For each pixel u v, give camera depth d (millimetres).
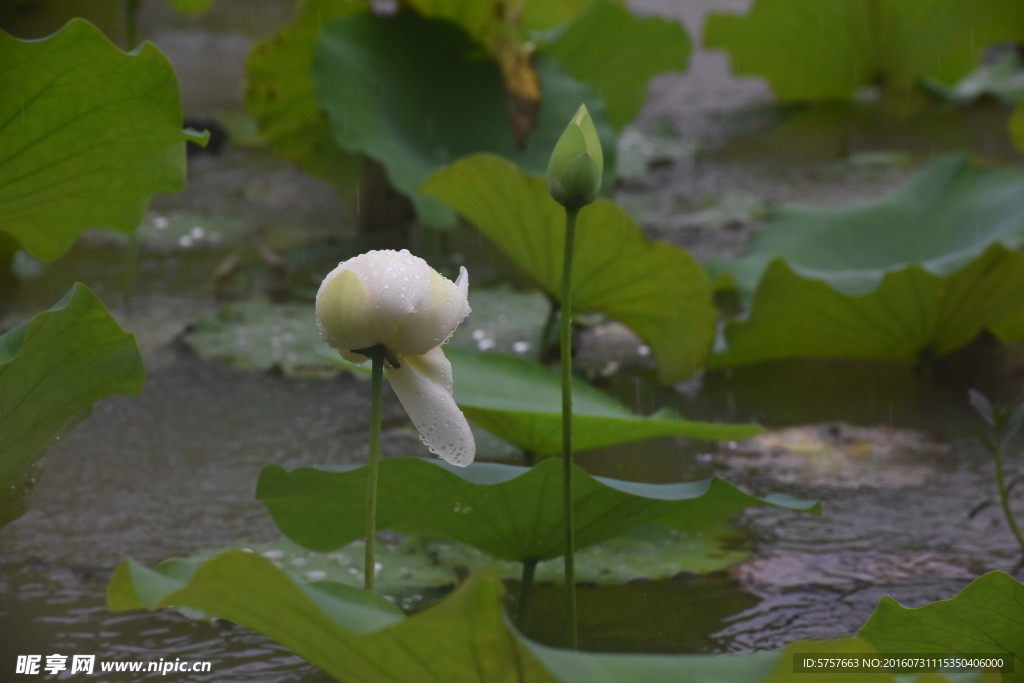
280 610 8250
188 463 9219
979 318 10414
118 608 8258
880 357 11047
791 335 10719
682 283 9883
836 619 8797
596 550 8953
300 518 8695
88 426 9836
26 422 8625
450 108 14250
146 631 8758
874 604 8828
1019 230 11086
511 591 8844
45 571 8891
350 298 8359
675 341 10398
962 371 10797
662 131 20344
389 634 8219
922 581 8883
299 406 10352
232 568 8219
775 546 8977
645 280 9898
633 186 17375
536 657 8203
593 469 9203
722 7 28766
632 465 9219
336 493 8625
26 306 12102
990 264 9719
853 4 21000
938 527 9031
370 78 13648
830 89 22156
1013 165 18031
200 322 11922
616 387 10867
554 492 8570
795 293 10250
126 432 9727
